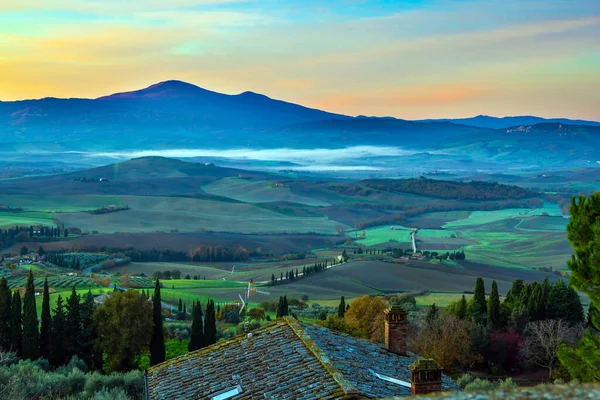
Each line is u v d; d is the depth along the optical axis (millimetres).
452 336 88750
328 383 22625
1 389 45500
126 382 53750
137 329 82625
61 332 82562
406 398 12500
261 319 117562
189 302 159250
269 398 22781
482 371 91625
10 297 82312
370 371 25469
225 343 29469
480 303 110188
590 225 31031
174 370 28547
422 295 185625
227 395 24219
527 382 85125
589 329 30922
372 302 104188
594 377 29062
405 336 31125
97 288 170500
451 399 11961
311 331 29016
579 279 30266
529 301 104312
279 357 26234
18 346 81375
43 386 50281
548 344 87312
